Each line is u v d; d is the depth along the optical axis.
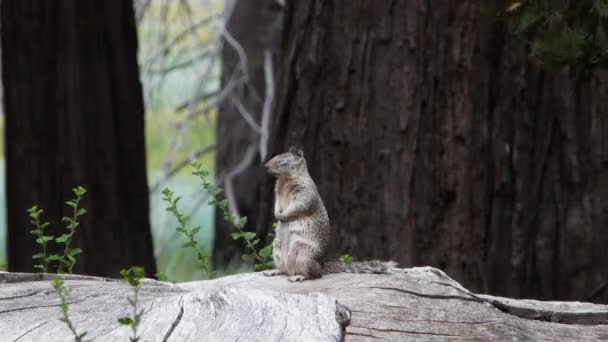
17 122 13.44
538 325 7.21
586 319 7.70
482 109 12.70
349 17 13.11
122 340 6.04
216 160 25.45
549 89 12.54
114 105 13.79
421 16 12.71
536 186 12.69
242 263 19.58
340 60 13.16
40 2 13.34
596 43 8.24
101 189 13.55
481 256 12.77
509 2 8.68
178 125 23.56
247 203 23.95
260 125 24.17
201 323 6.16
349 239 13.08
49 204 13.35
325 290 7.18
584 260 12.50
